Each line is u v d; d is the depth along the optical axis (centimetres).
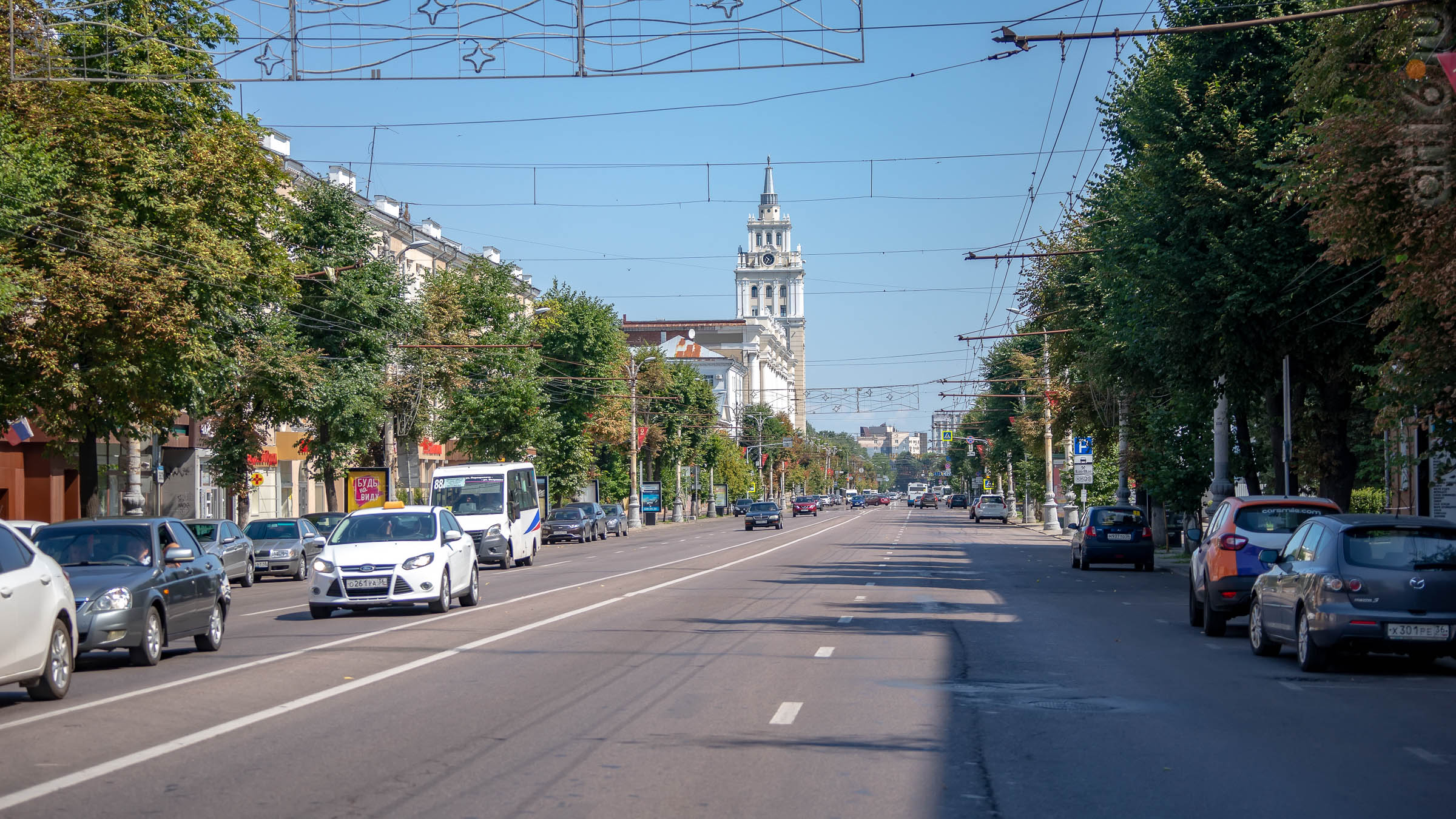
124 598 1349
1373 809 714
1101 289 3209
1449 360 1505
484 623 1831
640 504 8750
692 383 10519
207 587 1559
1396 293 1480
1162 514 4406
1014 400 7812
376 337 4384
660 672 1286
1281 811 710
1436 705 1091
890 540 5609
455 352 5028
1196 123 2444
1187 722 998
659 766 823
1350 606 1259
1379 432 1661
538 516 4338
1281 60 2391
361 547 2002
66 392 2661
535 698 1112
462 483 4009
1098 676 1266
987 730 959
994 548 4806
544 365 7238
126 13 2797
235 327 3697
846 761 841
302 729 958
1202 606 1805
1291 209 2367
